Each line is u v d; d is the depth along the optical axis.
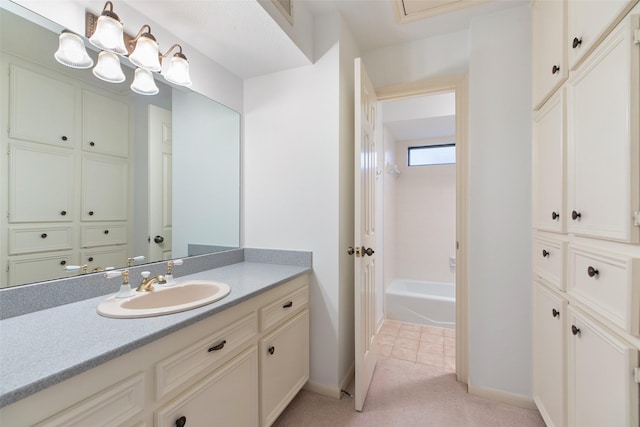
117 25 1.09
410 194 3.84
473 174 1.79
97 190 1.23
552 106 1.37
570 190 1.17
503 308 1.73
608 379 0.91
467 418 1.60
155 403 0.85
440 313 2.97
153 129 1.46
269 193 1.95
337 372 1.76
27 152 1.01
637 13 0.78
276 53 1.69
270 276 1.55
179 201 1.59
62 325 0.88
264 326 1.36
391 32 1.98
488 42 1.76
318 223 1.81
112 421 0.74
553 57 1.34
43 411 0.62
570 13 1.18
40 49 1.04
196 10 1.32
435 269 3.71
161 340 0.87
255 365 1.30
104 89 1.24
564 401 1.23
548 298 1.42
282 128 1.91
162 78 1.50
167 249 1.54
